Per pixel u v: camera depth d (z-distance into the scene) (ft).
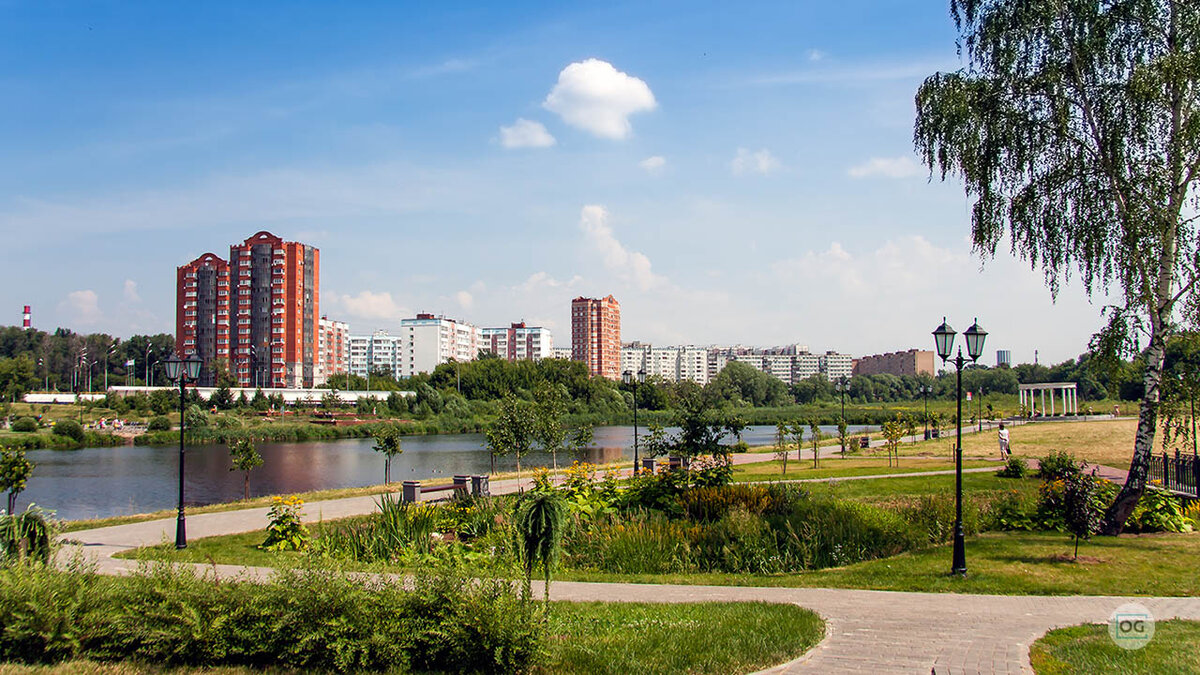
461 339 616.39
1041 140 58.44
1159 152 55.01
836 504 57.36
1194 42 53.78
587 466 72.95
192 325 372.58
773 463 116.67
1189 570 43.80
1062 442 136.56
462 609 25.04
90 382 381.19
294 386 366.84
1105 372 56.90
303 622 25.35
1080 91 57.41
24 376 339.36
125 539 58.39
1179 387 53.67
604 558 49.16
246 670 24.93
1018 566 45.44
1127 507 55.72
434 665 25.18
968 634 29.89
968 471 98.84
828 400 492.13
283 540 54.95
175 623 25.72
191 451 193.57
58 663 25.25
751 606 34.94
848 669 25.17
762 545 50.01
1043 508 59.62
